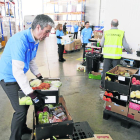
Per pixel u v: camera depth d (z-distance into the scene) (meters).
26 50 1.42
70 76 4.33
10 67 1.49
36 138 1.35
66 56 7.06
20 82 1.35
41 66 5.30
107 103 2.32
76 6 12.44
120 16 4.03
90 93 3.26
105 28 4.33
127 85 2.06
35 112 1.66
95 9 11.34
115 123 2.30
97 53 4.59
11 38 1.44
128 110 2.14
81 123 2.05
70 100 2.95
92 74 4.15
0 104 2.80
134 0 3.75
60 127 1.35
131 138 1.99
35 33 1.37
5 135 2.02
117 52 3.15
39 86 1.50
